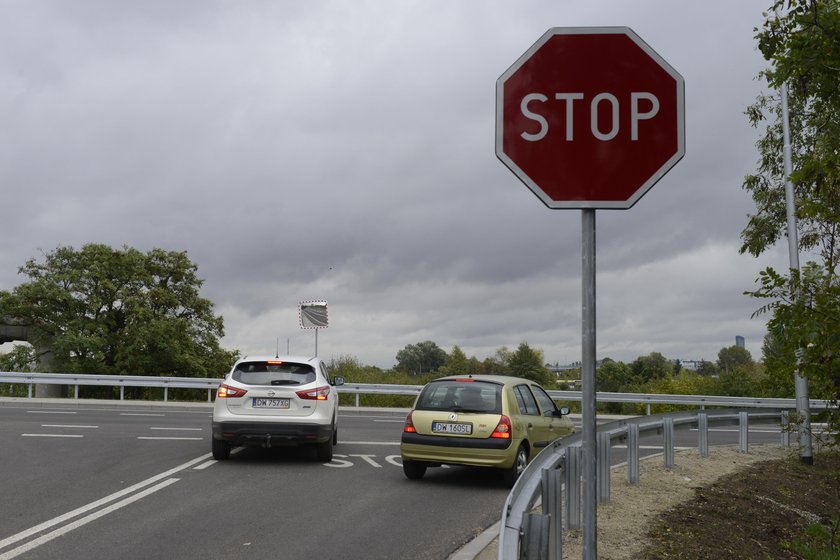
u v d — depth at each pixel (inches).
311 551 271.7
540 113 123.4
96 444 577.9
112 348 1536.7
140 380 1070.4
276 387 491.5
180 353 1515.7
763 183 722.2
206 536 291.1
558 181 122.4
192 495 376.5
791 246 546.3
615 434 380.5
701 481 435.2
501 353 2244.1
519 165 123.4
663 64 121.8
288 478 436.1
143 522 313.4
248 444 494.3
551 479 219.5
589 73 123.0
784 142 558.3
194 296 1633.9
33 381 1059.9
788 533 356.2
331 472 464.1
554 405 500.7
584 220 121.7
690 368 1441.9
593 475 116.0
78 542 278.2
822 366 276.4
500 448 411.8
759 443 675.4
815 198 285.6
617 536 290.7
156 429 693.3
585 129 122.5
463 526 319.0
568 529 293.6
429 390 441.1
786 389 502.0
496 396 427.2
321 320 1154.7
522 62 124.2
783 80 291.4
